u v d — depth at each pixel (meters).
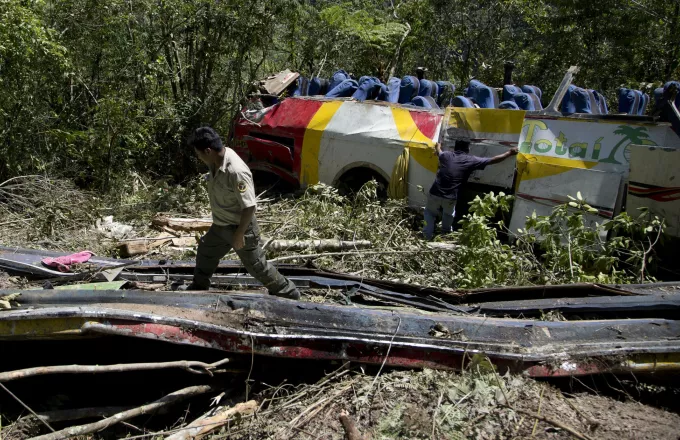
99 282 4.77
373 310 4.01
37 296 3.93
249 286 4.95
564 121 6.50
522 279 5.52
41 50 7.81
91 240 6.73
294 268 5.26
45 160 8.48
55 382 3.93
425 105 7.95
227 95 10.88
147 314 3.54
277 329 3.65
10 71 7.73
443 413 3.30
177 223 6.95
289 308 3.78
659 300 4.40
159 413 3.61
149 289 4.69
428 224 6.98
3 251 5.37
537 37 14.85
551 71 14.40
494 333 3.81
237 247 4.08
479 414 3.29
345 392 3.54
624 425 3.27
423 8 15.10
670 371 3.67
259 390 3.74
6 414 3.70
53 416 3.55
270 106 9.34
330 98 8.62
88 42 9.09
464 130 6.97
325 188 7.50
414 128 7.45
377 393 3.48
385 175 7.62
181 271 5.25
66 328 3.53
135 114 9.11
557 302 4.57
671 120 5.84
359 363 3.71
